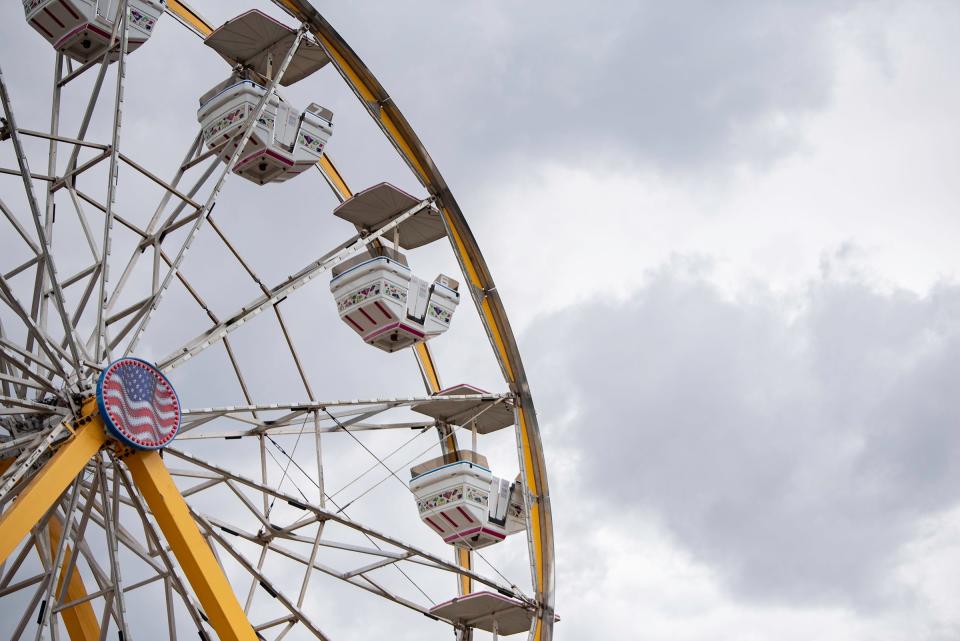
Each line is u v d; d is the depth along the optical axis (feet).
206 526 76.54
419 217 98.07
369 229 98.12
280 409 79.51
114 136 75.66
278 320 86.53
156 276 82.07
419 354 102.32
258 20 90.33
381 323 93.50
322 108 94.17
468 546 94.32
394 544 81.30
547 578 91.30
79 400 70.08
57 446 69.82
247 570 75.10
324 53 92.27
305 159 93.20
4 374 70.74
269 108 90.63
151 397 71.77
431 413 98.89
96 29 84.89
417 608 88.74
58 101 84.28
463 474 92.27
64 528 70.33
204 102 92.07
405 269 93.76
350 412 88.58
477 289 95.71
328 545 82.99
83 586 80.12
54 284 69.62
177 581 73.51
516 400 95.04
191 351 77.41
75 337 72.28
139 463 70.33
